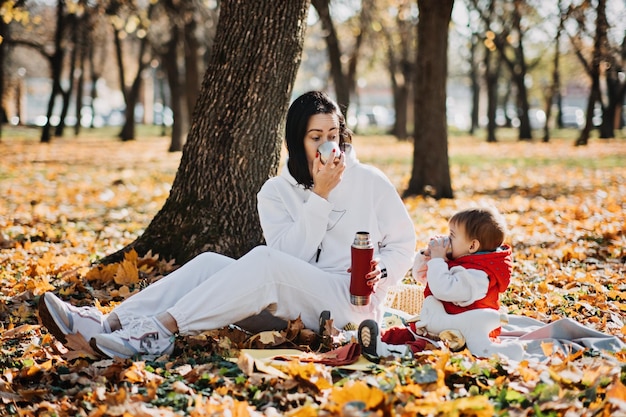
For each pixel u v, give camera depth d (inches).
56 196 486.6
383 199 159.9
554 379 118.6
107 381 128.7
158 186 543.2
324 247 158.4
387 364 131.8
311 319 151.4
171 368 135.0
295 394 118.3
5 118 1818.4
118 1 713.6
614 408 107.5
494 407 111.0
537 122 2501.2
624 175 607.8
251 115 230.8
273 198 161.9
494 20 949.2
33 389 129.3
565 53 1190.3
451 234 147.1
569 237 305.4
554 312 192.5
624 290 218.7
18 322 182.5
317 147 154.1
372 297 155.1
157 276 223.5
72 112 2874.0
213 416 109.0
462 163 817.5
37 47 1094.4
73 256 264.7
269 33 227.9
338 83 778.2
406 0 783.1
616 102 1341.0
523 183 579.5
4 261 260.5
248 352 139.1
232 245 231.5
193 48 808.3
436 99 478.0
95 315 143.6
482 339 139.7
